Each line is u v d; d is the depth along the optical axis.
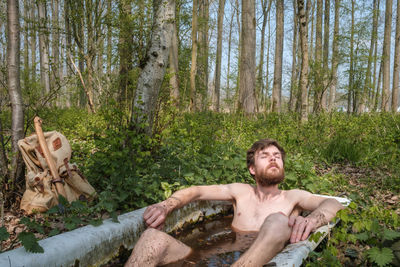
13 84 3.38
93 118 8.78
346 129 8.65
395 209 3.67
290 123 9.96
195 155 4.34
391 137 6.99
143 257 1.88
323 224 2.17
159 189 3.60
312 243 1.99
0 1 6.08
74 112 11.71
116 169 3.65
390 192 4.38
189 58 14.27
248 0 12.16
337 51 13.76
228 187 2.91
